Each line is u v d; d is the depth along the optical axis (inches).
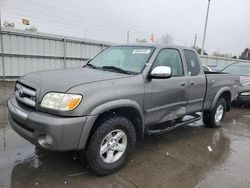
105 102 126.6
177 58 182.9
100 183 129.4
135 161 157.8
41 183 126.0
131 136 143.9
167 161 161.0
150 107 155.9
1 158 149.2
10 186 121.6
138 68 154.9
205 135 221.0
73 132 116.9
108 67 164.7
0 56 466.3
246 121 283.1
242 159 171.3
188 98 188.7
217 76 224.7
